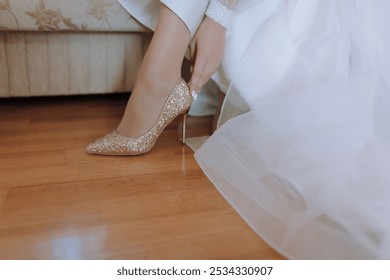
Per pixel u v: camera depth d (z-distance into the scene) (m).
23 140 0.96
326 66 0.75
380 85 0.71
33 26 1.07
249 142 0.77
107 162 0.85
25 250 0.55
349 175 0.60
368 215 0.55
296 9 0.77
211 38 0.84
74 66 1.22
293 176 0.64
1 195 0.69
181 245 0.58
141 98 0.85
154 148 0.94
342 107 0.67
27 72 1.19
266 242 0.58
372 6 0.73
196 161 0.87
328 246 0.55
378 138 0.66
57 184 0.74
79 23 1.10
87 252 0.55
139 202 0.69
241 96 0.83
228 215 0.66
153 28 1.00
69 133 1.02
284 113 0.72
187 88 0.87
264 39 0.78
